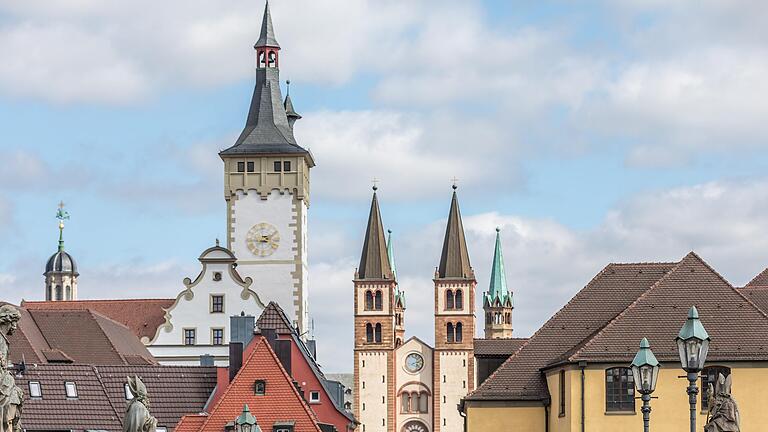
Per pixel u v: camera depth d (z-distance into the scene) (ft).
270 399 406.82
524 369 356.18
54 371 416.46
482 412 352.90
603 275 366.63
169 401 428.97
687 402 331.36
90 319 547.08
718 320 339.36
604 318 359.87
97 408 411.95
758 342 333.01
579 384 335.06
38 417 405.39
